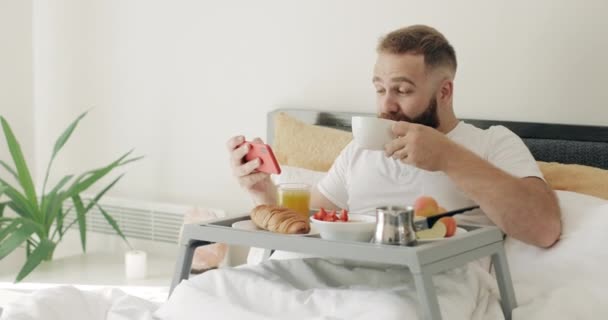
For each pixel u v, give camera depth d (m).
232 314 1.86
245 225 2.03
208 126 3.39
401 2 2.95
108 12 3.57
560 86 2.70
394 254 1.76
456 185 2.31
